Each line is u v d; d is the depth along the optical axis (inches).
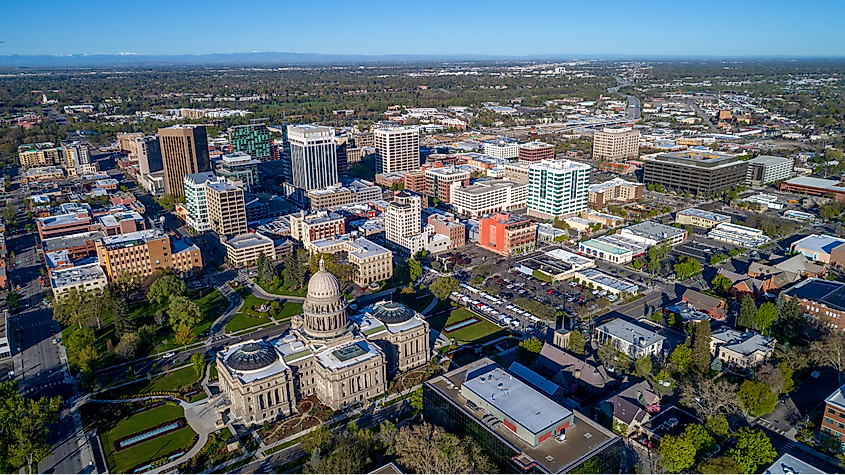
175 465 7854.3
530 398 7844.5
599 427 7509.8
